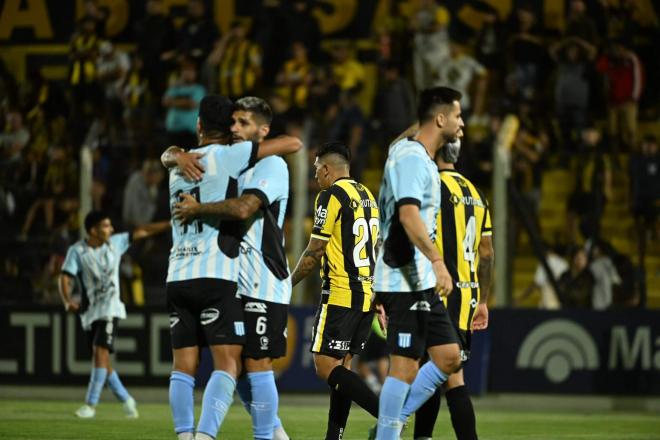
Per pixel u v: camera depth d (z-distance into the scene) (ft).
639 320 143.74
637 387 142.92
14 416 118.42
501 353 146.10
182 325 67.21
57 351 152.97
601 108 179.32
